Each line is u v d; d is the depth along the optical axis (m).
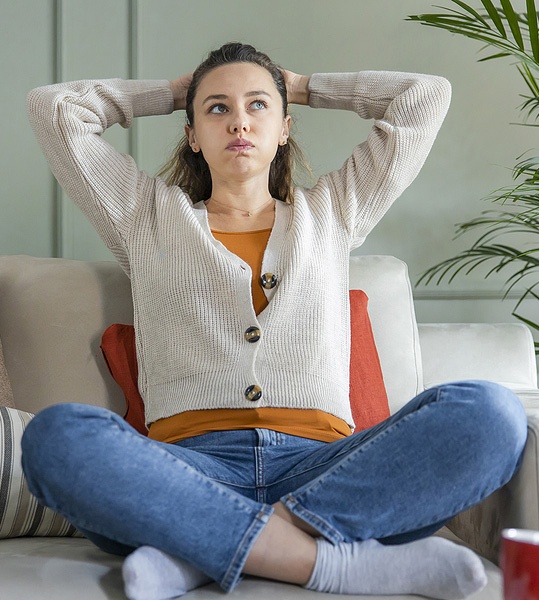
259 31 2.88
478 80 2.92
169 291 1.68
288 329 1.65
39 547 1.43
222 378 1.58
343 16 2.90
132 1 2.86
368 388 1.79
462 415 1.29
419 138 1.87
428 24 2.58
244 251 1.77
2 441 1.48
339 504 1.29
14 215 2.82
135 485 1.23
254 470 1.49
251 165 1.82
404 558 1.22
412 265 2.89
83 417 1.26
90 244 2.84
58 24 2.84
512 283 2.90
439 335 2.20
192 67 2.87
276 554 1.23
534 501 1.31
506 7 2.38
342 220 1.86
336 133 2.88
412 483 1.28
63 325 1.83
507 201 2.91
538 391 2.02
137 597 1.15
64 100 1.85
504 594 0.86
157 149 2.87
